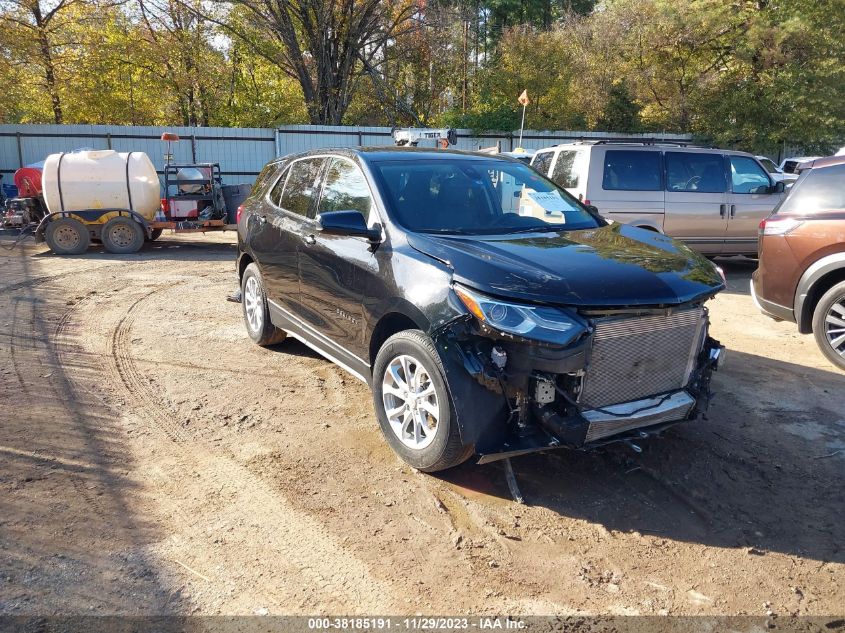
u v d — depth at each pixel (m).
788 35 23.75
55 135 20.56
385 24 29.89
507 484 3.76
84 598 2.76
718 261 12.29
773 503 3.62
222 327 6.98
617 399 3.53
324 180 5.09
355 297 4.23
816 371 5.78
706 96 26.41
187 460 3.99
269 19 27.23
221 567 3.00
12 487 3.61
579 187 9.79
